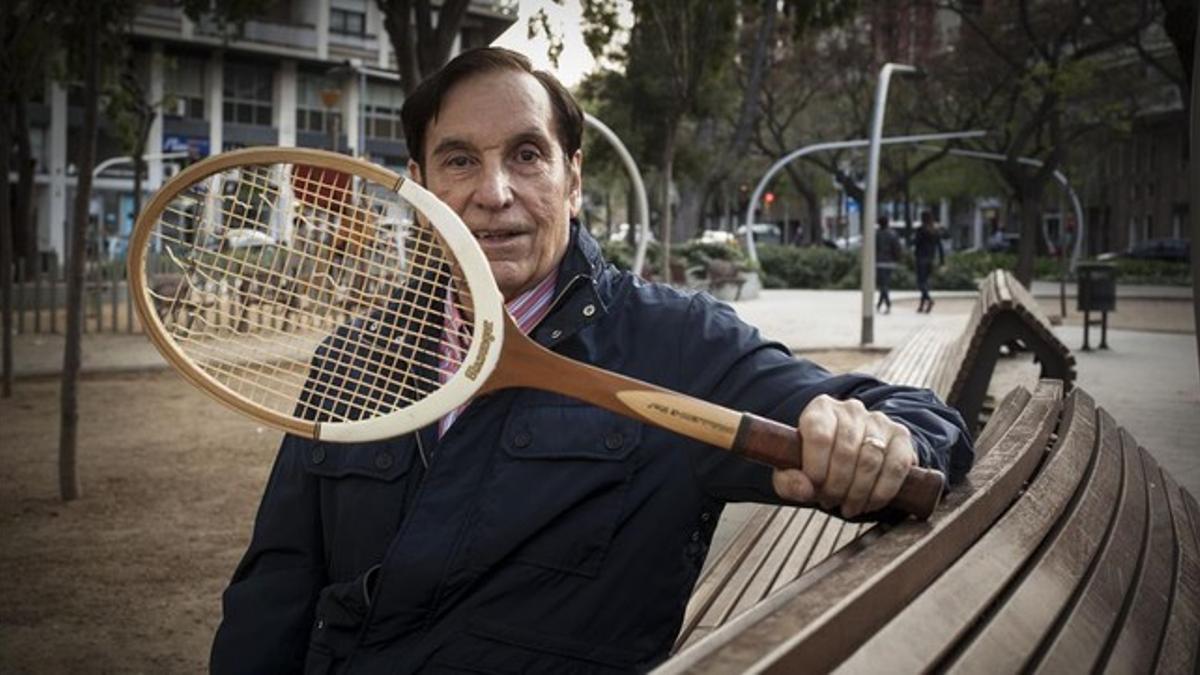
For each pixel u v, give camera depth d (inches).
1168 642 67.6
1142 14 1106.1
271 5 451.8
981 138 1694.1
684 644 100.0
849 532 133.6
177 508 263.4
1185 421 298.2
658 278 1042.1
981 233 3218.5
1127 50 1459.2
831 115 1914.4
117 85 790.5
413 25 347.9
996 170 1923.0
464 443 77.7
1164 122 2372.0
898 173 1913.1
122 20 460.1
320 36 2134.6
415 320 74.3
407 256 73.6
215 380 72.1
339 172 70.5
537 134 79.4
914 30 1590.8
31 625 182.5
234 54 2071.9
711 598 112.4
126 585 204.4
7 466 313.0
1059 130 1227.2
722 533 200.8
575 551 75.9
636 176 665.0
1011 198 2030.0
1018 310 191.9
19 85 450.9
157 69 1999.3
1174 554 86.0
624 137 1211.9
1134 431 280.5
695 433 66.0
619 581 76.3
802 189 2084.2
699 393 78.0
